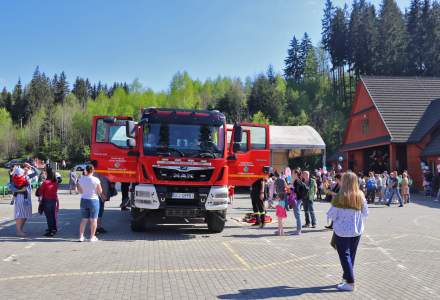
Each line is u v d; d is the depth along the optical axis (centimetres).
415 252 995
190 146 1176
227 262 864
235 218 1658
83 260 862
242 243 1097
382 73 7731
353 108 4478
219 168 1177
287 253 969
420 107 3797
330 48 9294
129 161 1259
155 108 1205
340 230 672
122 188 1759
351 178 683
